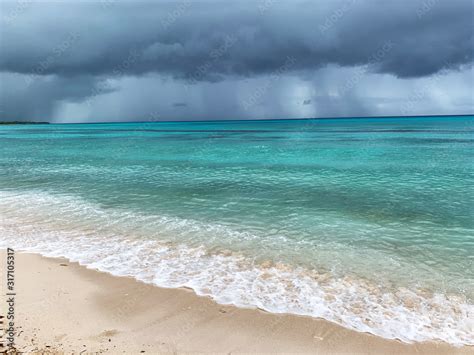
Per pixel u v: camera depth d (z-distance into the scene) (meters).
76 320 6.54
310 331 6.34
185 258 9.68
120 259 9.59
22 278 8.33
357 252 10.07
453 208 14.40
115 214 14.11
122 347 5.75
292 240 11.05
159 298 7.46
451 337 6.19
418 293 7.74
